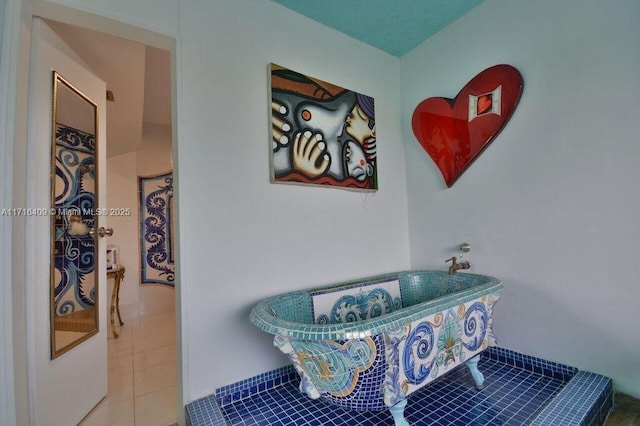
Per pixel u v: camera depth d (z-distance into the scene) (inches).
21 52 48.3
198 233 60.4
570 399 52.7
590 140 60.1
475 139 77.5
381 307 78.7
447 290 79.8
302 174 74.0
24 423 48.1
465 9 79.3
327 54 82.5
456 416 54.2
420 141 89.8
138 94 94.7
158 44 61.7
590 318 60.4
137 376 82.0
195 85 61.7
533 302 68.6
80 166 67.1
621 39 56.4
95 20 53.9
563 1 63.6
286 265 71.6
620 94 56.6
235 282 64.2
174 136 60.6
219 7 65.7
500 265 74.5
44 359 52.9
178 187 58.9
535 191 68.1
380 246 90.3
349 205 84.4
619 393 56.8
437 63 88.2
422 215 93.5
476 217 79.6
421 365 50.6
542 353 67.4
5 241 44.6
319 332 44.5
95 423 61.5
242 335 64.1
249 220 66.8
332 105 81.1
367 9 77.4
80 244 65.9
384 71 95.6
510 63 72.1
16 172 47.5
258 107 69.6
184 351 57.8
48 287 55.2
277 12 74.1
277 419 55.5
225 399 61.0
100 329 69.9
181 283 58.1
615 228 57.1
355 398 47.5
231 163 65.1
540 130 67.1
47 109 56.7
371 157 88.8
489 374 68.6
